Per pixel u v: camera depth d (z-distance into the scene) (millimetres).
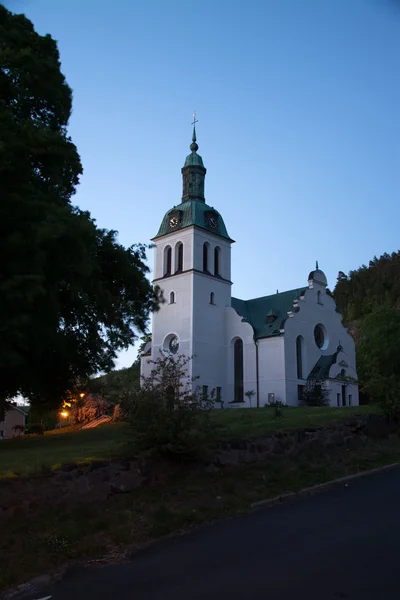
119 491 12773
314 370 50750
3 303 14617
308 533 10406
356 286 146125
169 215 56750
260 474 15117
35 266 15055
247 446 16266
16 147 15961
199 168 58656
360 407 29547
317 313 53438
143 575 8641
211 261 55125
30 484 11266
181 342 51625
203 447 14141
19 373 21625
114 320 23719
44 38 21781
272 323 51844
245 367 50906
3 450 18391
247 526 11180
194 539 10484
